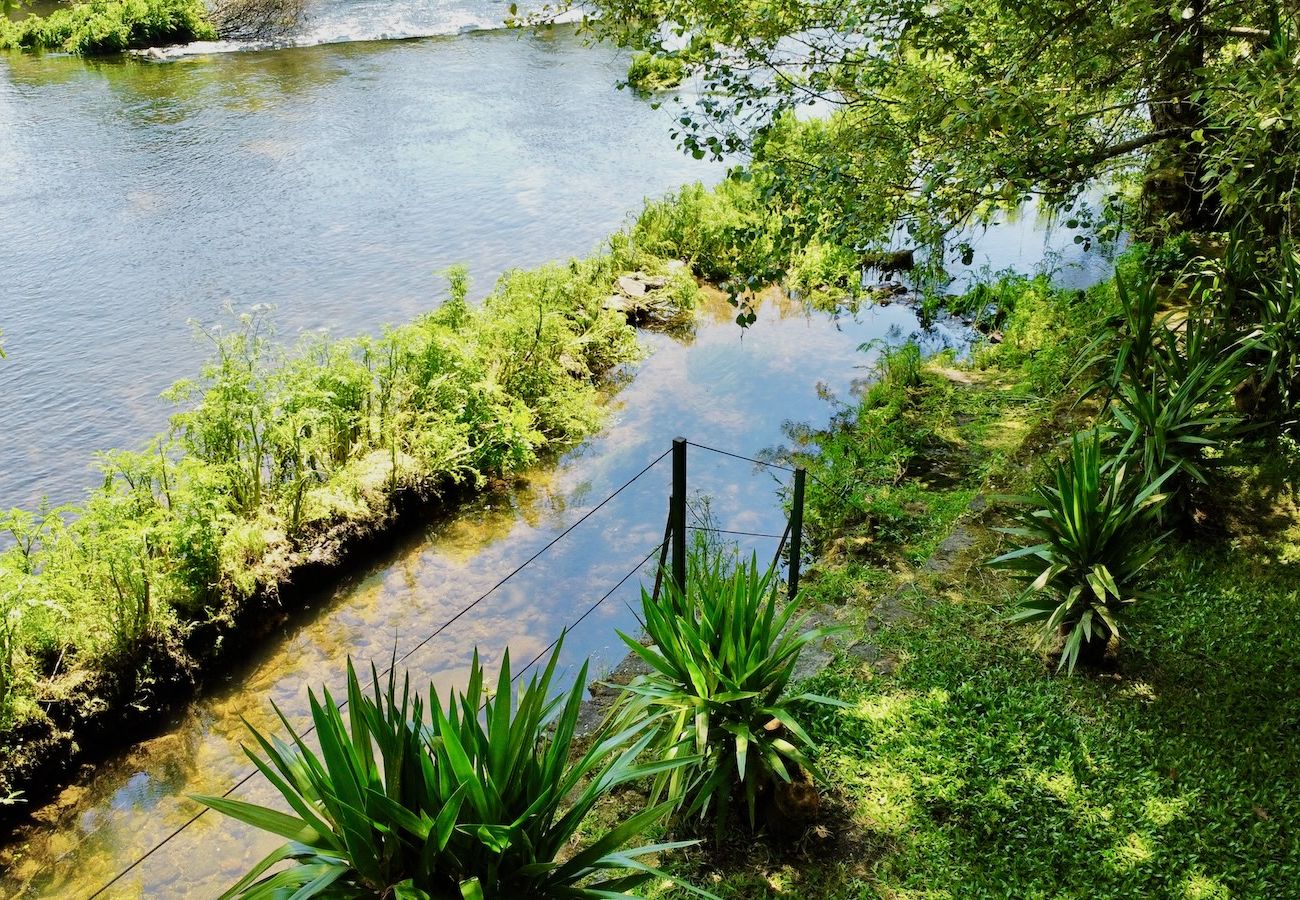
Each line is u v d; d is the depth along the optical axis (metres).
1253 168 5.80
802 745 4.79
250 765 6.09
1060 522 5.23
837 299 12.66
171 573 6.64
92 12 24.53
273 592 7.16
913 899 4.04
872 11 6.69
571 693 3.37
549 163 17.64
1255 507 6.39
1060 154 6.07
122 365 11.02
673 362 11.27
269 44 25.14
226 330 11.70
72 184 16.08
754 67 7.10
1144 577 5.69
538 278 10.86
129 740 6.23
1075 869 4.11
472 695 3.22
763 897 4.09
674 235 13.84
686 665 4.31
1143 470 5.99
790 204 7.03
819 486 8.00
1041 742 4.80
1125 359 6.48
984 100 5.77
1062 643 5.27
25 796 5.74
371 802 2.90
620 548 7.99
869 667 5.45
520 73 23.14
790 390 10.48
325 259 13.74
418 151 18.14
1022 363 9.77
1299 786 4.47
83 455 9.44
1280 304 6.55
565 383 10.25
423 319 10.02
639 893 4.10
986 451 8.23
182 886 5.26
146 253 13.81
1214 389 6.31
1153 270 9.68
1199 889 3.98
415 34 26.39
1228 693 5.04
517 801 3.26
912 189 6.45
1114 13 6.05
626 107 20.77
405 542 8.17
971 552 6.47
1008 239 13.95
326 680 6.73
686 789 4.29
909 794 4.54
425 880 2.95
